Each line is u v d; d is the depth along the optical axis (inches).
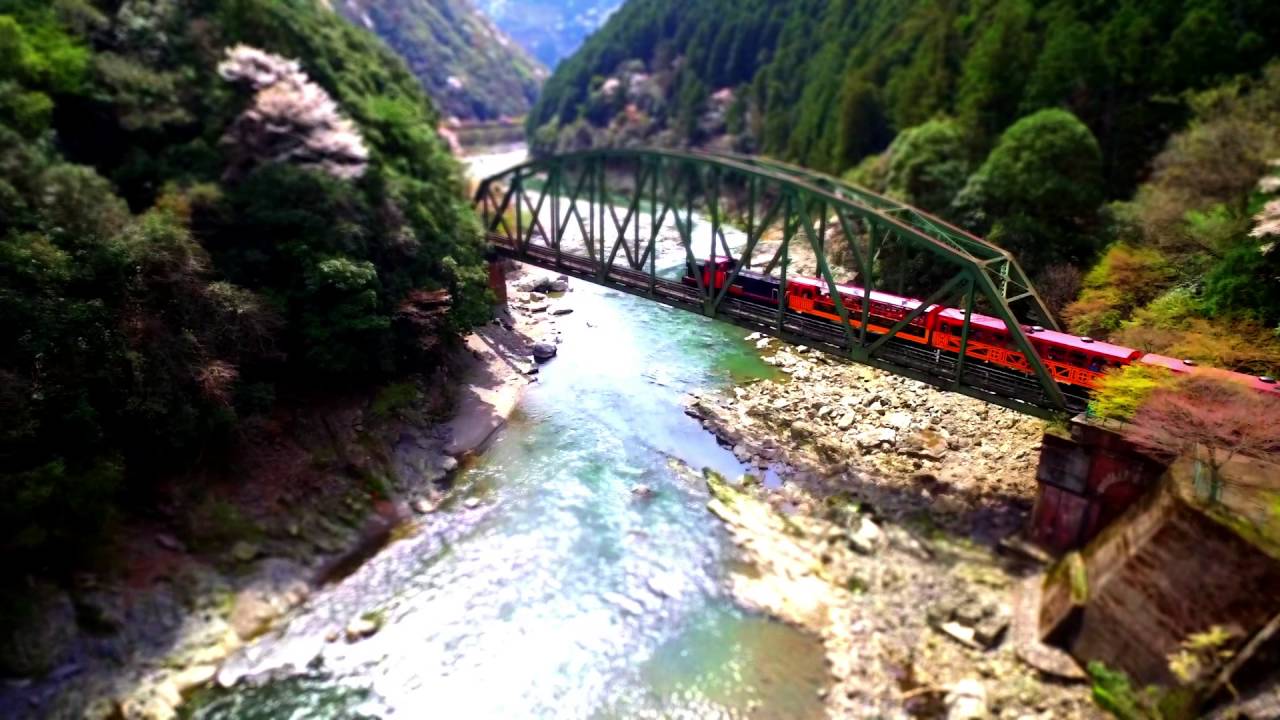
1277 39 1750.7
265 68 1406.3
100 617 728.3
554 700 700.7
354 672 727.7
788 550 917.2
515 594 846.5
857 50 3065.9
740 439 1201.4
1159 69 1809.8
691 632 787.4
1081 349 990.4
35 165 961.5
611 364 1545.3
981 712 654.5
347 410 1123.9
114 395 824.3
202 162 1266.0
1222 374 821.9
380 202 1357.0
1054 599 761.0
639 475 1107.3
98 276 879.7
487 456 1165.7
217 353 973.2
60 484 723.4
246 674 719.1
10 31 1157.7
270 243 1165.7
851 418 1231.5
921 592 822.5
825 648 757.3
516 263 2222.0
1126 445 779.4
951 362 1045.2
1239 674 578.6
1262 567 591.2
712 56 4547.2
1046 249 1456.7
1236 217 1218.0
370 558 909.8
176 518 856.3
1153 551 673.6
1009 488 989.2
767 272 1187.3
